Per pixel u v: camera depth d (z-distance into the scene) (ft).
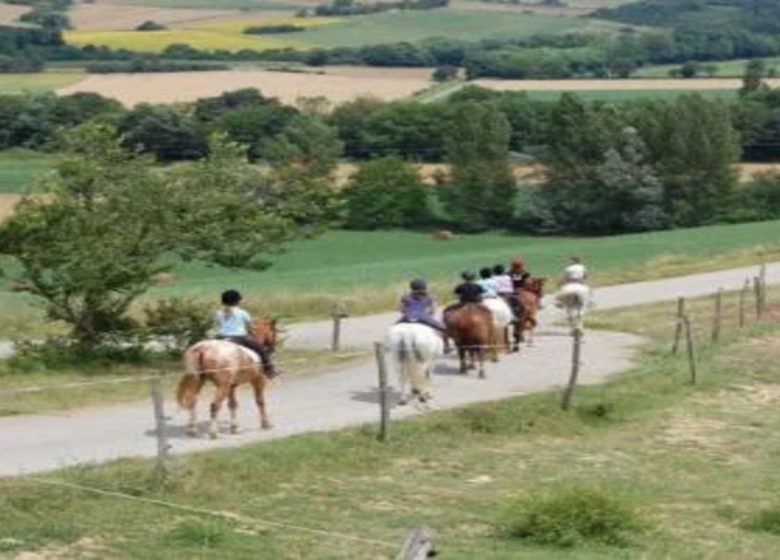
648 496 67.97
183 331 104.73
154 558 51.34
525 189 351.25
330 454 70.38
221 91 475.72
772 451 81.15
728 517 64.75
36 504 56.85
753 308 146.41
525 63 545.85
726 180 347.36
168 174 104.37
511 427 81.71
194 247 102.94
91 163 101.14
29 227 97.66
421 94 484.74
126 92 469.16
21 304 143.95
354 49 577.43
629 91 508.94
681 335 123.44
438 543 56.29
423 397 84.94
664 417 89.61
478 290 99.14
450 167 347.77
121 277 99.60
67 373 95.04
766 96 420.77
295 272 218.59
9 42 564.71
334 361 105.60
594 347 115.96
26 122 383.45
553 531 57.62
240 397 88.28
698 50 615.57
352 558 53.16
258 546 53.78
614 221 347.97
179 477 62.39
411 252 282.77
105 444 70.49
